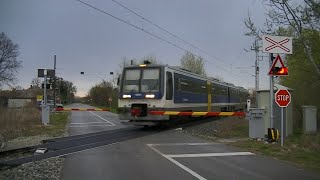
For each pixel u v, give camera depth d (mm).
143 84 24594
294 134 20500
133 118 24578
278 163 12273
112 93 89375
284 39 15367
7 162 12992
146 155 13836
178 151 14820
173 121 27453
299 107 24312
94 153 14406
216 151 14828
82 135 21641
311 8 13852
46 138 20688
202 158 13164
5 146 18109
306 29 14625
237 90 50000
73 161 12617
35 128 27672
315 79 21844
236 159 12984
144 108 24500
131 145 16688
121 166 11641
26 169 11383
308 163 12336
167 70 24812
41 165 12023
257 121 17703
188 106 28906
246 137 22438
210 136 22109
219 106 39219
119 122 34219
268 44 15320
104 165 11828
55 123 32781
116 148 15750
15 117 33344
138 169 11148
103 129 26094
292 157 13328
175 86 26047
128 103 24797
